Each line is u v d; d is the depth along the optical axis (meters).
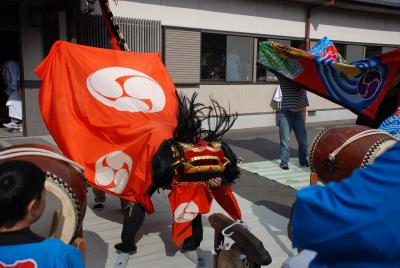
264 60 6.64
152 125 3.56
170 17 9.56
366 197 1.34
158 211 4.92
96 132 3.75
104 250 3.85
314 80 5.97
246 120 11.32
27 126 8.57
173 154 3.31
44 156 2.42
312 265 1.54
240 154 8.14
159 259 3.71
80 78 4.00
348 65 5.29
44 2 8.23
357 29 13.34
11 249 1.60
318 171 3.43
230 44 10.74
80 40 8.41
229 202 3.62
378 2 12.20
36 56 8.48
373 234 1.32
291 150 8.57
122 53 4.46
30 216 1.67
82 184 2.48
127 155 3.52
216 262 2.81
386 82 4.93
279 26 11.47
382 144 3.08
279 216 4.84
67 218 2.24
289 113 6.89
